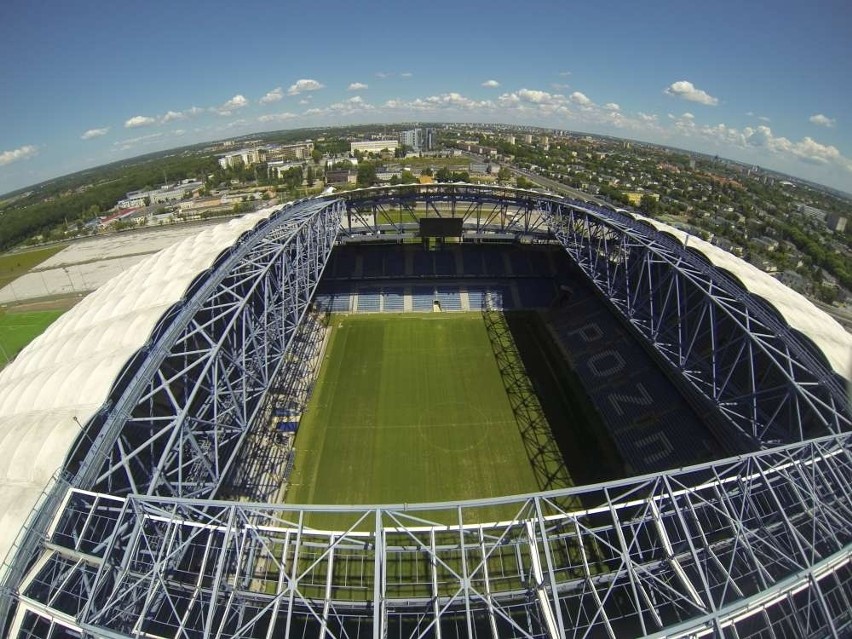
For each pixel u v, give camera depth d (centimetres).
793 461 2659
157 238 14262
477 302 7969
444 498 4259
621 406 5294
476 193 7838
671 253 5028
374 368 6303
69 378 3142
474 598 2241
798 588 2061
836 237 15175
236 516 2472
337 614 2292
